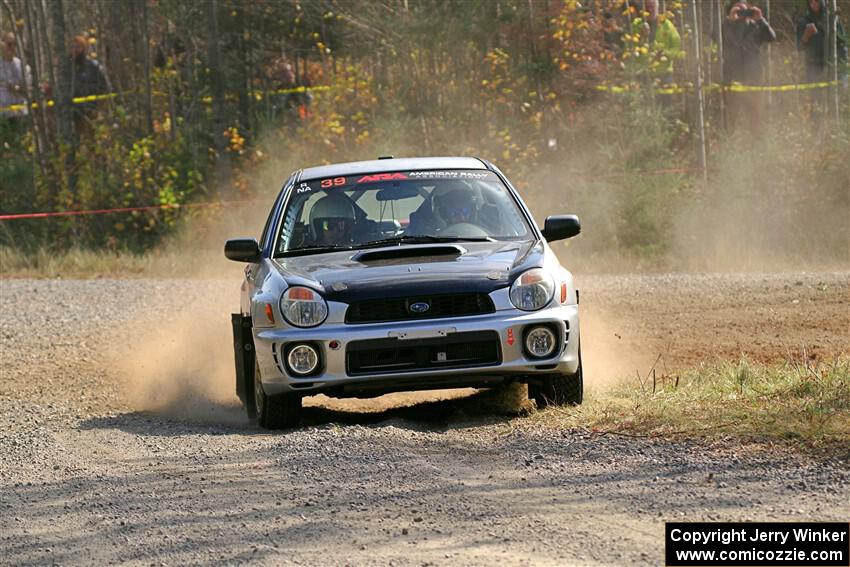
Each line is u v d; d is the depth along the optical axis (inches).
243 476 872.3
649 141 2746.1
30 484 901.8
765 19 3289.9
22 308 2228.1
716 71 3115.2
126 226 3164.4
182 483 864.3
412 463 875.4
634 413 970.1
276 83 3563.0
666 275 2220.7
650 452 856.9
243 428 1115.9
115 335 1895.9
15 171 3287.4
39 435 1117.7
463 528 707.4
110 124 3398.1
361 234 1173.1
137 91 3558.1
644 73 2906.0
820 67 2994.6
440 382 1042.7
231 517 762.2
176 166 3216.0
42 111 3346.5
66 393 1435.8
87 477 910.4
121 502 822.5
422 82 3142.2
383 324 1030.4
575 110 3038.9
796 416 893.8
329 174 1254.9
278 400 1073.5
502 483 807.7
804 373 1076.5
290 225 1197.1
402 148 3031.5
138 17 3649.1
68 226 3159.5
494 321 1031.0
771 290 1955.0
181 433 1089.4
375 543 685.9
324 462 893.2
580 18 2967.5
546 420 1006.4
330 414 1197.1
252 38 3555.6
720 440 864.3
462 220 1181.1
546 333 1043.9
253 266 1208.8
